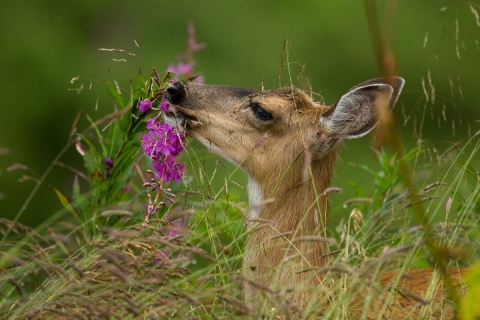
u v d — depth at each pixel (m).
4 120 32.00
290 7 33.44
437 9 33.38
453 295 7.02
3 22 34.56
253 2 33.53
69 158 30.20
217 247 9.56
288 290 7.13
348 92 9.70
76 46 34.06
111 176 10.21
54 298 7.23
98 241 7.55
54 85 32.94
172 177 9.66
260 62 31.67
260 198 10.14
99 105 31.70
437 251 7.09
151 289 7.07
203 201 9.02
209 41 32.62
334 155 10.07
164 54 32.66
